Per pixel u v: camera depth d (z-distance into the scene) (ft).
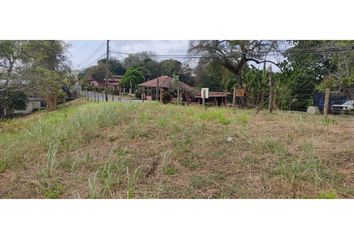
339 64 37.40
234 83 50.55
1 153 14.15
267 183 9.75
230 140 13.74
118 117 19.02
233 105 32.89
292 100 35.14
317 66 40.88
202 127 15.84
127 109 22.40
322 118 21.15
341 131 15.89
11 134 20.48
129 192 9.41
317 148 12.60
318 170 10.41
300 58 41.45
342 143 13.37
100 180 10.28
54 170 11.28
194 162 11.54
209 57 49.52
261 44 44.62
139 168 11.04
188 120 17.61
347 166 10.86
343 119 20.92
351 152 11.93
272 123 18.13
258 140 13.52
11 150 14.57
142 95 55.21
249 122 18.33
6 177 11.37
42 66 39.88
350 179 9.94
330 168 10.70
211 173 10.61
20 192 9.88
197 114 19.58
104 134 15.57
